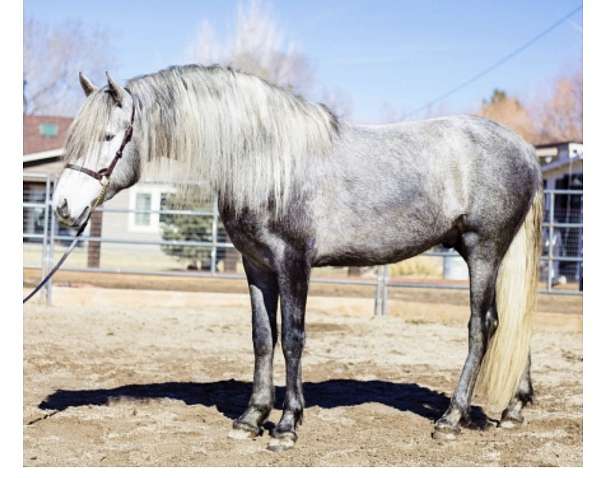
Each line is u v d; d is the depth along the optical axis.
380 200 4.48
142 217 18.75
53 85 33.28
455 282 15.98
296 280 4.34
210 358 7.24
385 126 4.72
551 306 12.33
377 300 10.88
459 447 4.42
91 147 4.14
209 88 4.43
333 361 7.29
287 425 4.31
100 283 14.16
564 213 18.61
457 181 4.66
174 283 15.08
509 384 4.77
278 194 4.27
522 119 41.81
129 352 7.43
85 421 4.74
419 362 7.37
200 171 4.42
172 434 4.52
